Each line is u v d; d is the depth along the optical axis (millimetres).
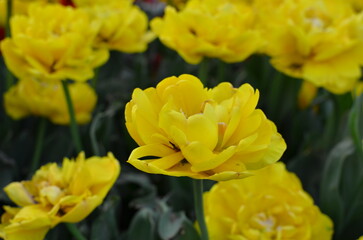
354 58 898
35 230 719
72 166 742
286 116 1009
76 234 754
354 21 894
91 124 983
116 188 923
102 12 929
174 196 879
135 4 1277
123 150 993
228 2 934
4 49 858
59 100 935
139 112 622
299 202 790
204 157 611
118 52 1119
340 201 842
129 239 813
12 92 930
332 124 964
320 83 888
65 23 878
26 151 979
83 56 863
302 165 919
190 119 609
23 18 864
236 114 615
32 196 740
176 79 632
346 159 874
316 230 792
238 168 620
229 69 1117
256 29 933
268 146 627
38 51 848
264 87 1040
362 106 872
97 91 1072
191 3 928
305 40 880
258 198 786
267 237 774
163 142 627
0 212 878
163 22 924
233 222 780
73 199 718
